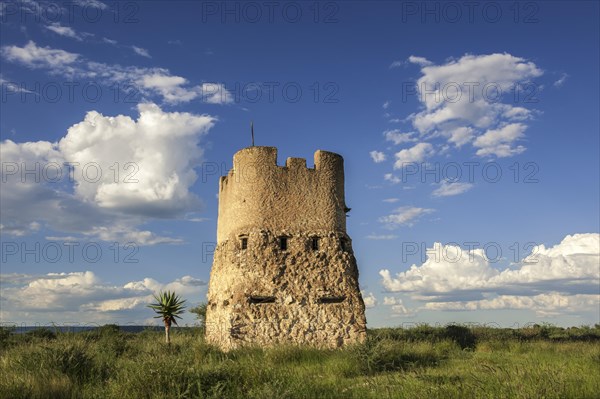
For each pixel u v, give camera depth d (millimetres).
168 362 15867
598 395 12383
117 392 14430
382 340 21766
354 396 13523
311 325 25719
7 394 13188
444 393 12984
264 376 15609
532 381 13367
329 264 26922
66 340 20234
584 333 51062
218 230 30719
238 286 26141
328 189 28266
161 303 28734
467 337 34969
